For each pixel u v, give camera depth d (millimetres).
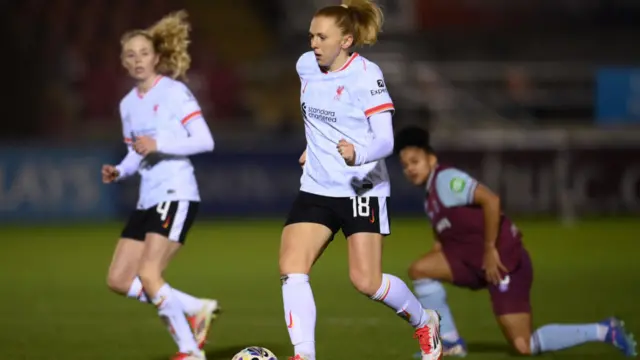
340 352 25484
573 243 58281
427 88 81812
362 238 19406
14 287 41562
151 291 22453
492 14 97688
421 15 96438
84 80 83438
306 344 19047
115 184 74000
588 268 46625
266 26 97750
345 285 41031
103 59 87375
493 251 23953
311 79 19594
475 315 32719
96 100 82812
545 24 97562
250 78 87188
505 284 24406
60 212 73188
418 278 25125
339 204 19453
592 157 73500
